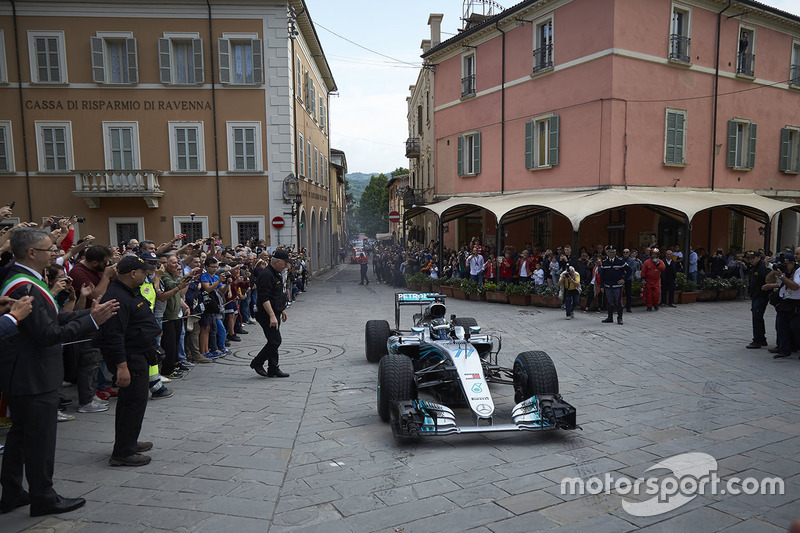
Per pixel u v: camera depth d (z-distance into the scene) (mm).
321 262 34312
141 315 4855
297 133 24172
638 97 17891
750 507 4008
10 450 3961
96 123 21484
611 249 12633
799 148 23297
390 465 4852
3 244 5016
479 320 13516
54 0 20750
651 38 18000
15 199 21547
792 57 22531
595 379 7809
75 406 6582
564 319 13531
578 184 18578
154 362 5031
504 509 3998
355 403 6781
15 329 3480
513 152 21328
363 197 95625
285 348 10398
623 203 15578
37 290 3871
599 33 17516
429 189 28922
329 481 4520
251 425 5945
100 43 21031
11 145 21344
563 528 3725
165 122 21734
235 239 22422
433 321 7230
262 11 21641
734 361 8836
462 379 5660
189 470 4734
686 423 5895
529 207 17406
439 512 3961
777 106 22188
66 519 3863
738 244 22609
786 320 8969
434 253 25172
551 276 16375
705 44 19406
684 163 19172
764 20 21000
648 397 6891
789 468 4703
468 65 23797
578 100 18375
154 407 6594
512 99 21188
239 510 4012
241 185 22297
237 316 11898
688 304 16031
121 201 21859
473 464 4855
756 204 17750
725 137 20484
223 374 8328
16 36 20875
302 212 25922
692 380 7707
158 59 21453
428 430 5062
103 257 6262
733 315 13844
